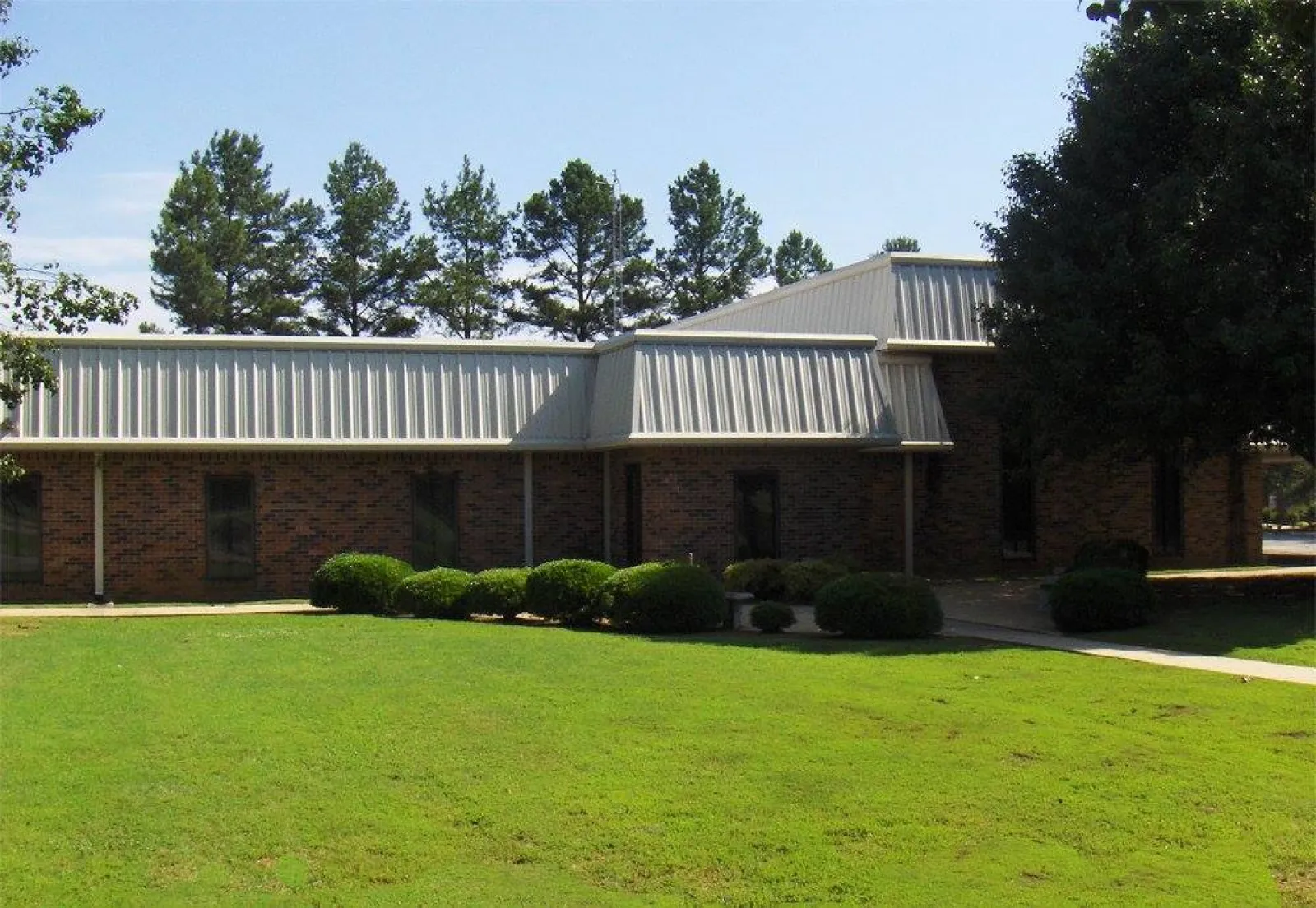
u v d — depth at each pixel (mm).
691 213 63594
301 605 24078
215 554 25453
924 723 12727
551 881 8828
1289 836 9812
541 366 27625
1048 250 24188
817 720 12758
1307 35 9094
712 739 12023
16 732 12047
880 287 29578
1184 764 11453
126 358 24984
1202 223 22375
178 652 16812
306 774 10836
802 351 27188
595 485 27781
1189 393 21875
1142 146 23906
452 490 26938
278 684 14391
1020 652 17453
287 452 25781
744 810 10125
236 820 9758
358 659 16203
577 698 13656
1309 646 18156
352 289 58312
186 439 24844
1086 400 23531
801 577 24375
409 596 21734
